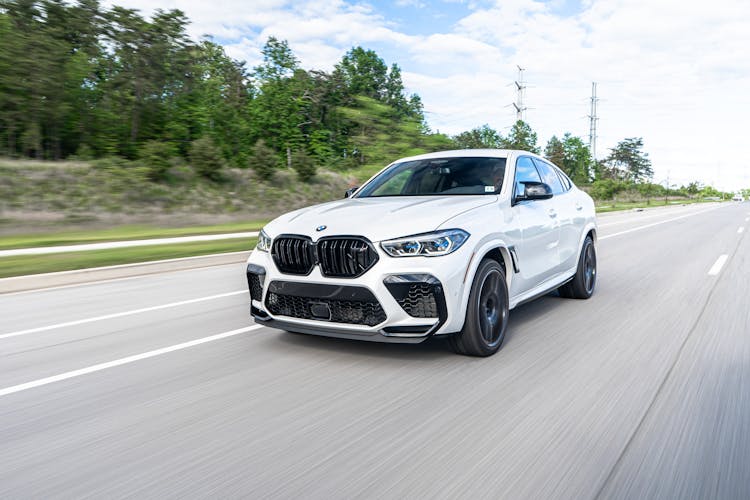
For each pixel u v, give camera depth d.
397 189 4.85
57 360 4.07
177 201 34.91
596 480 2.21
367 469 2.32
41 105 37.88
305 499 2.09
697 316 5.20
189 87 47.47
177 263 9.72
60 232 25.19
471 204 4.00
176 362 3.93
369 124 19.42
